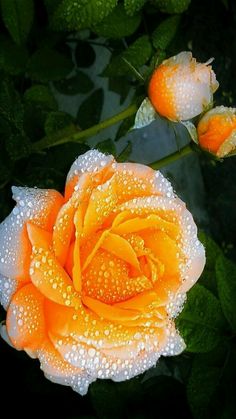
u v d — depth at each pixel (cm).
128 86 85
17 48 77
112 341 54
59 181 68
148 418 66
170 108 63
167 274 56
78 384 56
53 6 73
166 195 56
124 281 55
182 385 67
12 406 71
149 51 76
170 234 56
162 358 78
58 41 82
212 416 64
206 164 102
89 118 84
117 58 76
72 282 54
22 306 55
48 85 88
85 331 54
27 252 55
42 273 54
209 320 63
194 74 62
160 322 55
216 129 63
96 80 94
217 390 64
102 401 64
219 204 103
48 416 70
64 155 70
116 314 54
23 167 69
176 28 77
